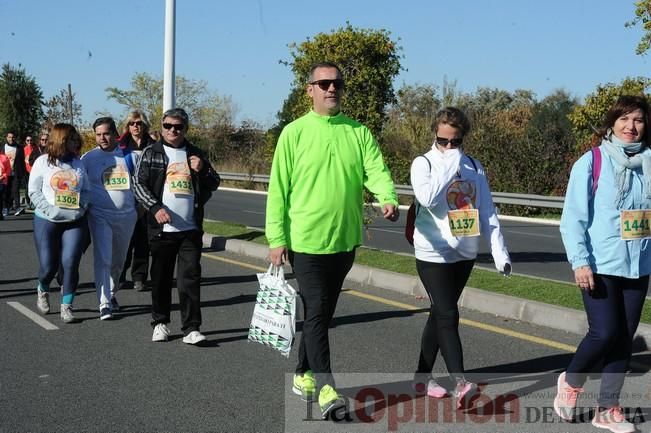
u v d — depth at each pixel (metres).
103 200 7.45
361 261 10.09
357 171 4.84
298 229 4.79
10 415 4.81
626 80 17.23
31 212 18.53
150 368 5.85
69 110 39.19
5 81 46.16
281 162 4.79
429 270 4.91
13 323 7.30
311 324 4.80
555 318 7.00
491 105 45.59
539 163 23.14
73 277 7.32
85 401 5.09
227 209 21.66
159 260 6.54
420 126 29.31
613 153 4.39
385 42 11.84
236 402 5.09
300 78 12.16
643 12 11.62
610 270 4.38
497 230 4.98
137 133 8.10
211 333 6.99
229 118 47.47
